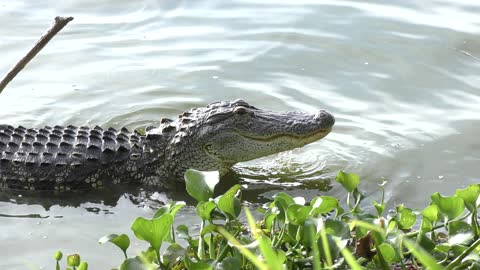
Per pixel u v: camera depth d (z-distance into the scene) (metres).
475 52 16.95
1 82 12.19
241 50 17.45
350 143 14.23
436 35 17.62
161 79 16.44
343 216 10.19
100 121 15.05
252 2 19.44
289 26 18.28
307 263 9.02
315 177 13.27
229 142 13.22
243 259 9.00
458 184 12.77
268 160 14.03
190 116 13.62
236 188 9.35
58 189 13.23
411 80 16.17
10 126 14.05
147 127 14.03
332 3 19.23
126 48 17.59
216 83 16.30
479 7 18.73
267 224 9.33
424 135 14.34
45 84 16.22
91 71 16.72
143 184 13.45
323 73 16.56
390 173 13.19
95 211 12.45
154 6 19.30
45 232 11.56
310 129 13.16
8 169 13.31
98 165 13.35
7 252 10.91
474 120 14.73
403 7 18.91
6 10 18.91
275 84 16.20
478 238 9.30
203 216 9.36
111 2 19.45
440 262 9.20
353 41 17.56
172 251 9.20
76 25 18.44
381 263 8.99
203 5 19.36
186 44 17.73
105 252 10.88
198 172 9.65
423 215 9.39
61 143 13.55
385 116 15.05
